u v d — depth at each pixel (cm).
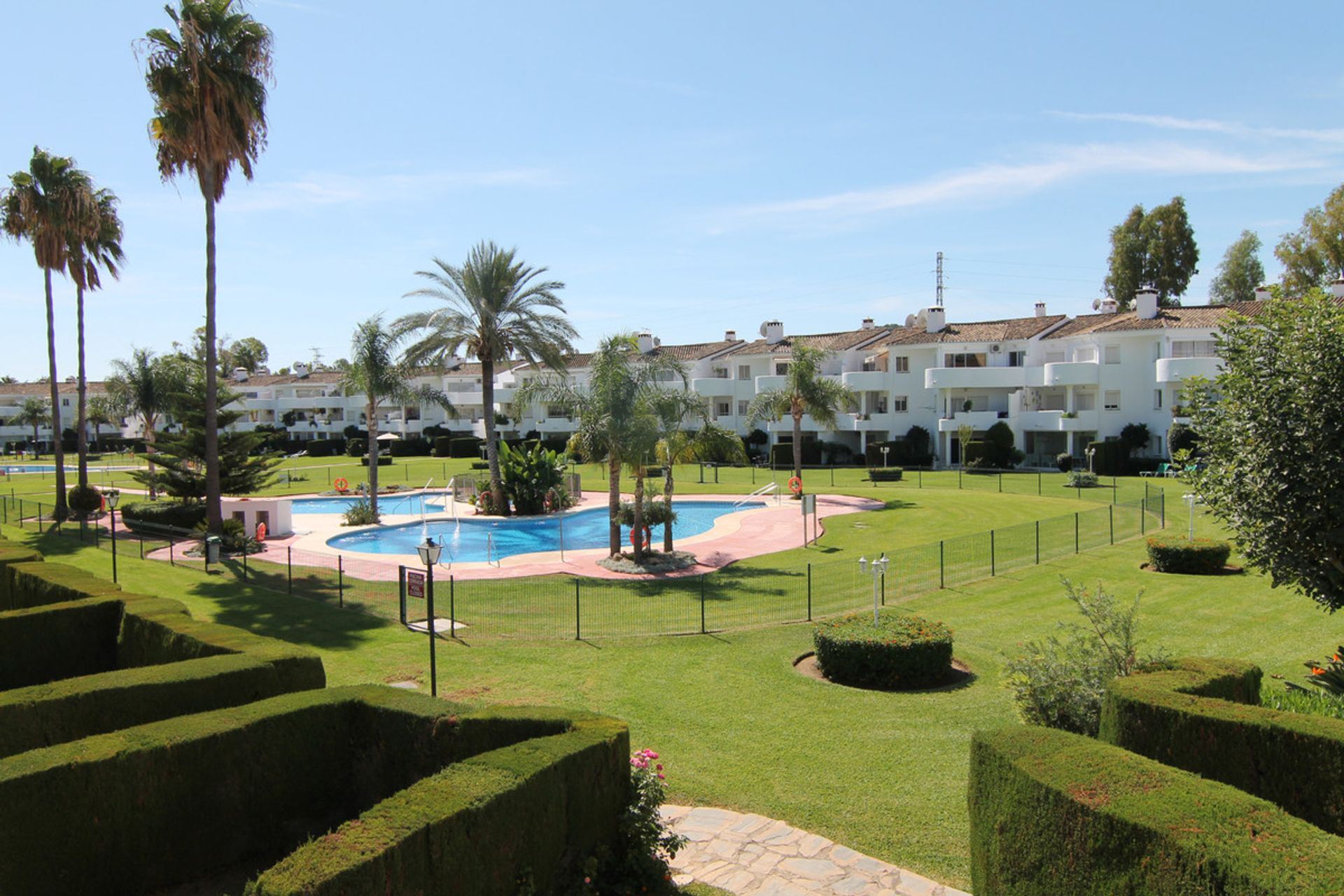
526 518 3903
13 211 3494
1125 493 3869
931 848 873
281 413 9719
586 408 2628
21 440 10400
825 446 6347
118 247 3831
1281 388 1041
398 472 6384
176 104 2575
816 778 1044
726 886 806
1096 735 968
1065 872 625
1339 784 728
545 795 716
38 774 745
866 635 1416
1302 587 1098
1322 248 5369
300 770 912
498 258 3678
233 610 1986
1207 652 1501
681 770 1073
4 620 1421
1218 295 7450
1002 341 5884
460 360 9144
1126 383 5269
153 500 4016
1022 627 1722
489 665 1532
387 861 585
